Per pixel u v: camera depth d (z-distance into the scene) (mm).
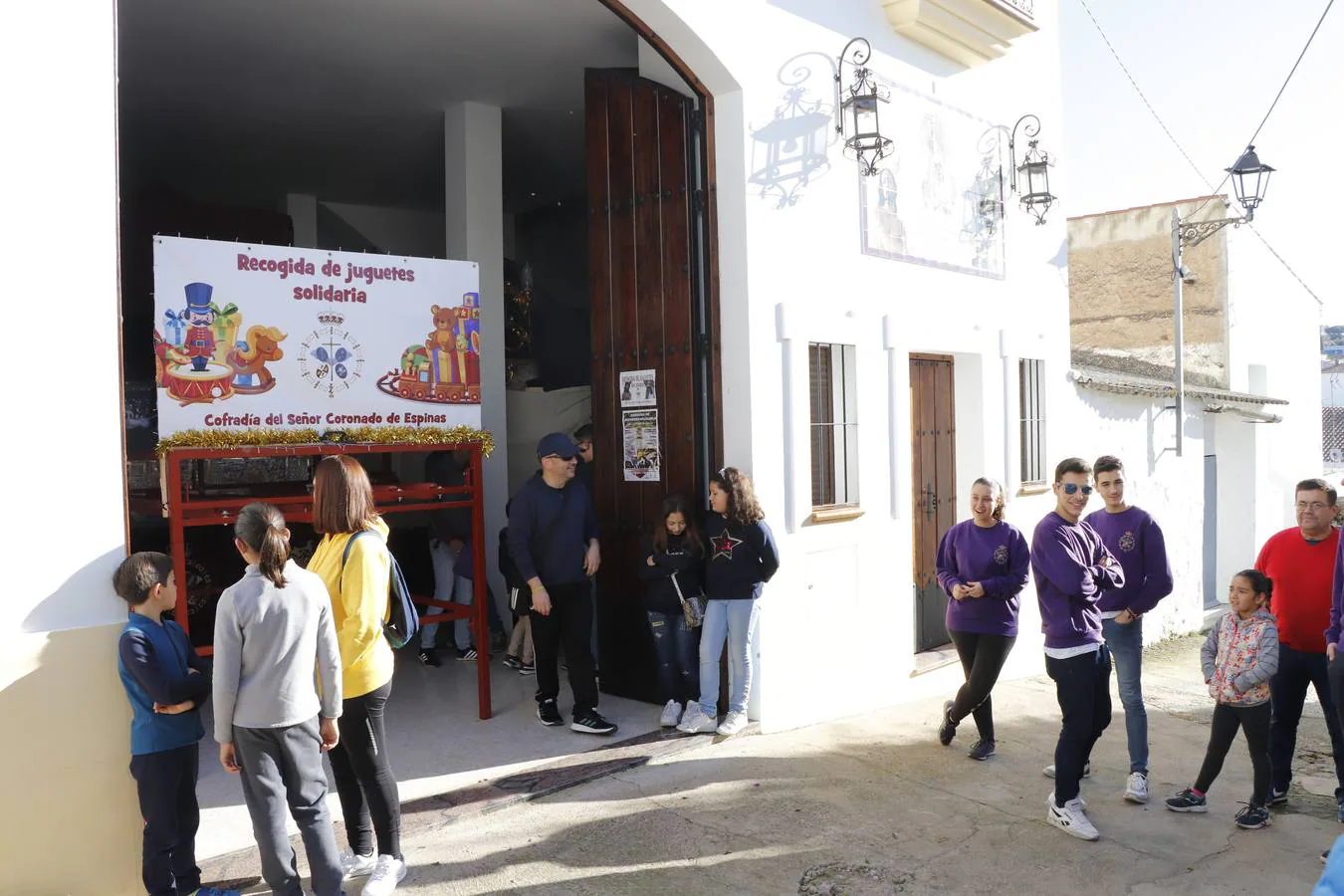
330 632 3637
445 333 5715
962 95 8039
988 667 5547
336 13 6680
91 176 3740
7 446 3535
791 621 6324
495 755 5398
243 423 5008
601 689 6691
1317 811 5047
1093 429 10227
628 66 7703
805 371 6402
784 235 6277
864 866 4270
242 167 10312
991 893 4059
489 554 8266
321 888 3561
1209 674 4898
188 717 3654
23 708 3535
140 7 6520
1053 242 9273
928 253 7617
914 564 7898
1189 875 4250
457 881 4008
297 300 5180
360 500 3973
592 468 6945
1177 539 11789
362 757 3863
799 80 6414
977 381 8273
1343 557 4609
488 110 8641
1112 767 5727
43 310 3621
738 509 5684
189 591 7074
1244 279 14562
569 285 12148
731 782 5199
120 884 3715
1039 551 4738
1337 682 4559
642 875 4113
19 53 3586
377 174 10656
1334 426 28016
